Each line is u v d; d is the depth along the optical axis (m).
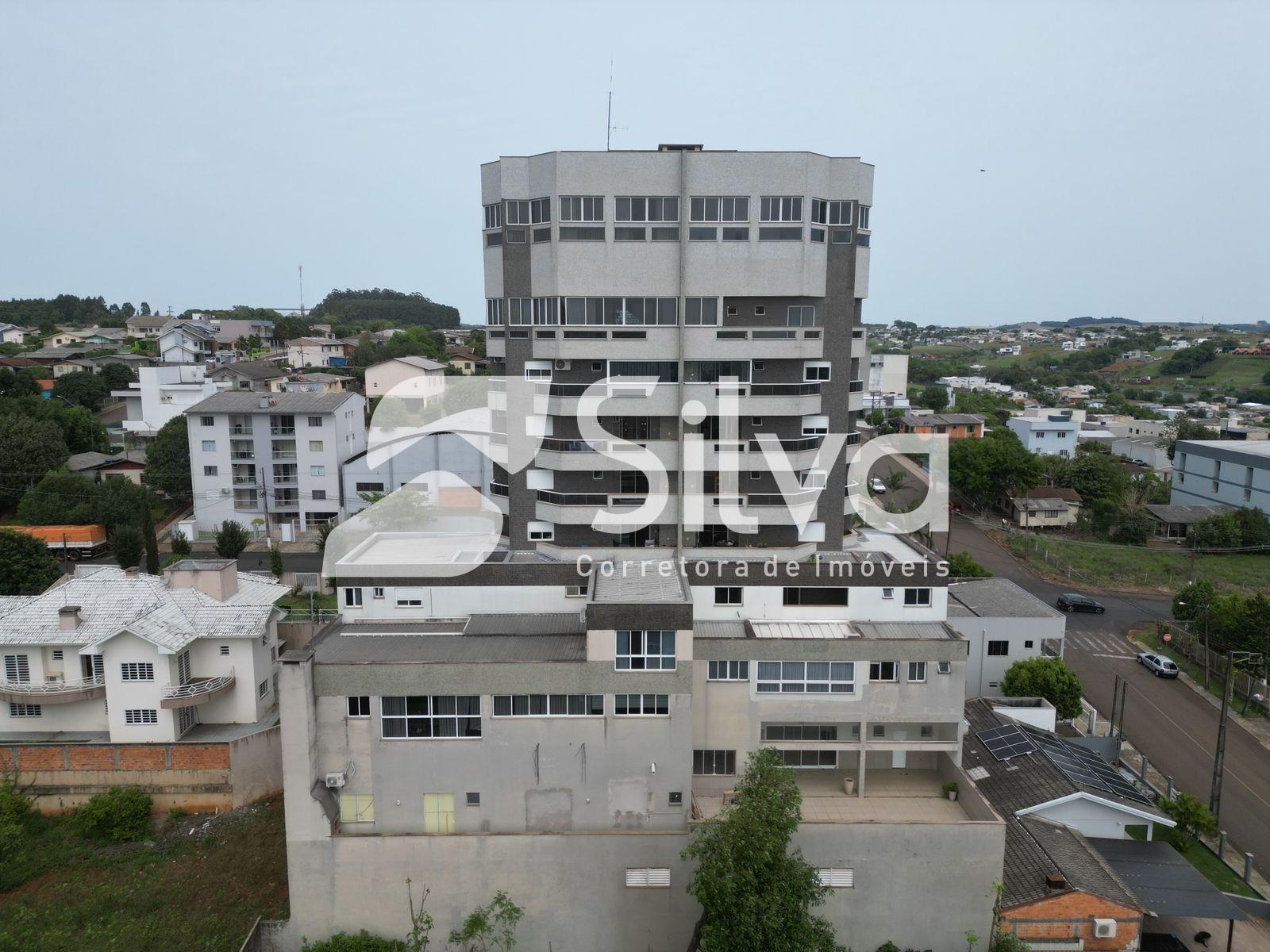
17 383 107.94
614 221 45.78
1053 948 33.84
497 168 47.12
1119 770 48.69
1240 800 47.06
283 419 85.50
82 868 39.31
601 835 34.66
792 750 40.50
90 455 97.31
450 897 34.91
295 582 70.44
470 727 35.22
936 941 34.81
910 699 38.06
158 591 47.97
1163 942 36.16
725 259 46.03
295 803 34.28
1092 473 111.50
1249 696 58.41
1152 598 81.81
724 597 41.28
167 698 43.88
